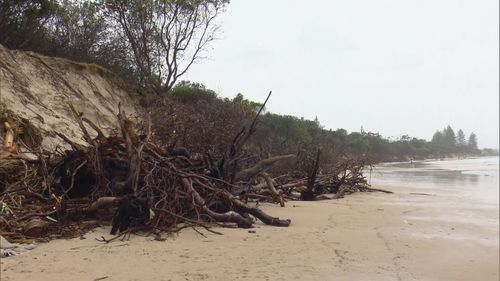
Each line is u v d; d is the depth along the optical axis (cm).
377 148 7144
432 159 10262
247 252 651
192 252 633
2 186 821
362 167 2212
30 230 659
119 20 2270
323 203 1407
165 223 775
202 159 1048
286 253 660
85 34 2039
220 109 1867
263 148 1867
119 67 2116
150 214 729
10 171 845
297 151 1992
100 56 2058
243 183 1153
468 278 620
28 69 1506
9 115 1144
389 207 1373
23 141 1109
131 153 820
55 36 1891
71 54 1880
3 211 696
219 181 976
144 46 2309
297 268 586
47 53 1758
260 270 565
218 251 647
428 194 1889
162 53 2428
